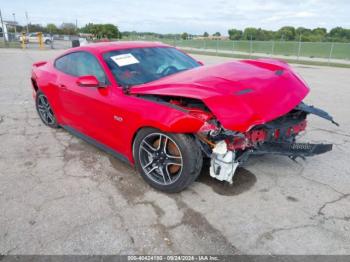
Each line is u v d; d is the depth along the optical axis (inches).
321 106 242.4
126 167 134.3
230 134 97.5
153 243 87.1
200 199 108.2
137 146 114.9
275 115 98.9
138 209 103.0
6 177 126.3
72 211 102.3
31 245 86.9
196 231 91.7
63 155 147.5
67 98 153.7
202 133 102.1
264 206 103.8
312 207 103.3
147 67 136.9
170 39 1544.0
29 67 514.0
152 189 115.8
